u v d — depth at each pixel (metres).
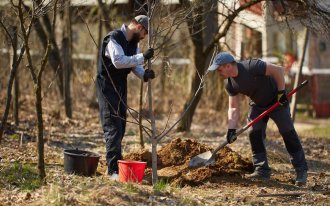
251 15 14.37
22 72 18.34
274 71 8.95
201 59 14.04
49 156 10.67
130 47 9.04
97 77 9.20
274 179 9.67
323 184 9.57
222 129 16.16
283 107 9.21
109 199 7.77
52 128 13.91
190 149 10.12
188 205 7.94
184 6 11.21
